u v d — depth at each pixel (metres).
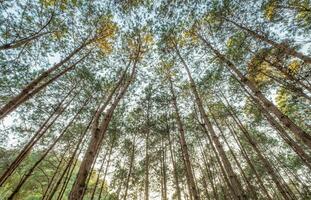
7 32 8.49
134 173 15.80
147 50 12.09
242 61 9.66
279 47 8.12
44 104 11.87
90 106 12.51
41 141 12.22
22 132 11.78
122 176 15.15
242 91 12.40
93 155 4.47
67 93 12.31
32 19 9.42
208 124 7.96
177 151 16.48
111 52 12.31
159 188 17.97
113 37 12.04
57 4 9.83
